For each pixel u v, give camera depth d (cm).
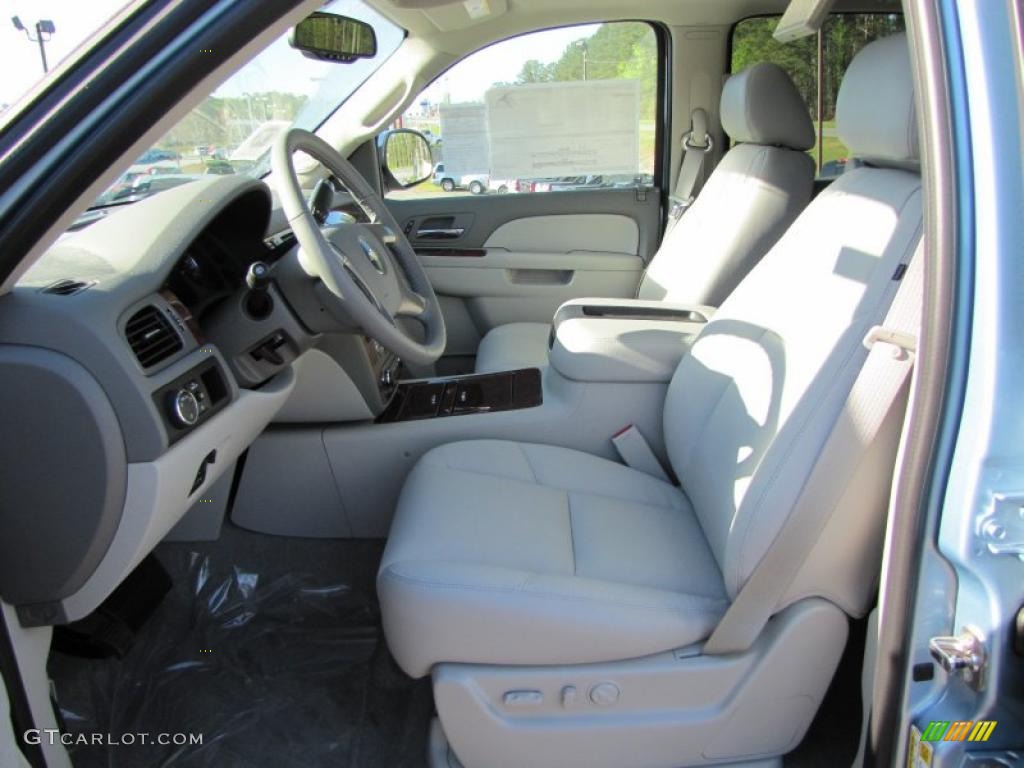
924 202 88
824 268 137
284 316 156
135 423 113
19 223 89
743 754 133
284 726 159
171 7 86
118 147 88
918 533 92
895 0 256
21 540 113
